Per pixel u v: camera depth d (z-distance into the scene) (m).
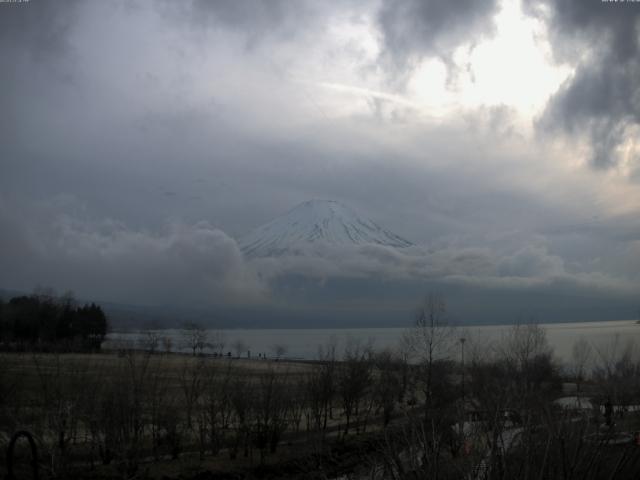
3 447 35.97
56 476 35.00
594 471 15.67
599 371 71.62
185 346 129.12
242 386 51.22
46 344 66.94
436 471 15.86
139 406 43.94
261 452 44.50
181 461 43.66
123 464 39.47
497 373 52.28
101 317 125.19
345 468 36.84
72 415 39.41
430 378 52.94
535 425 17.17
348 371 59.12
